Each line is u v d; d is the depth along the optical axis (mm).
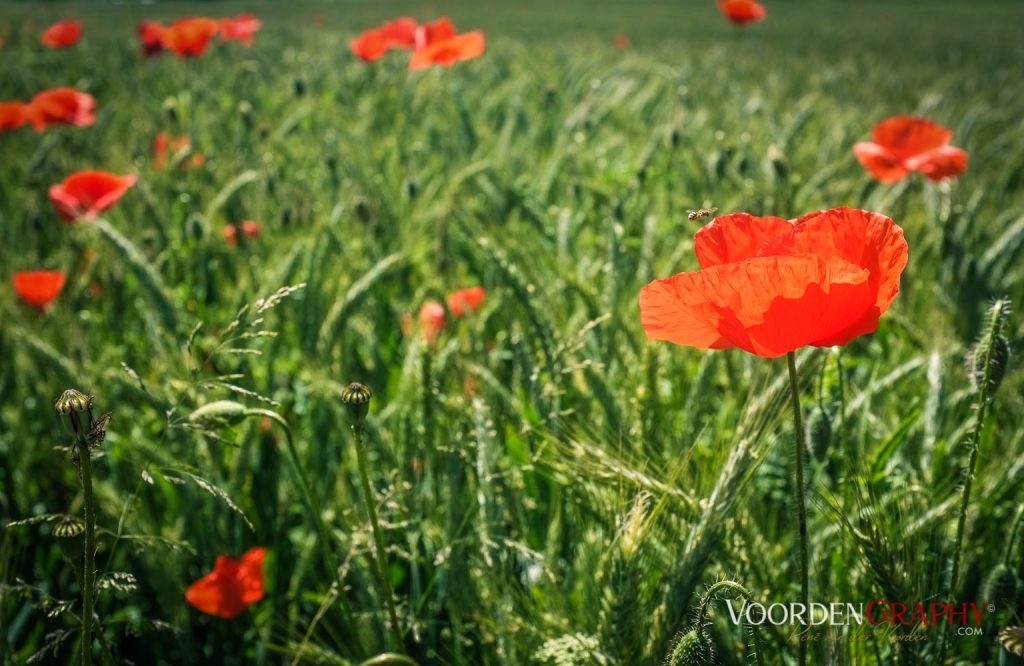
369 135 2064
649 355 997
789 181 1282
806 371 948
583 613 922
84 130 2105
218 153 1879
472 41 1472
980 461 999
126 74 3605
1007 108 3086
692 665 825
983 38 8031
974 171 1839
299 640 1039
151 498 1119
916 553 913
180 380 1059
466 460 980
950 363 1101
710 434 1042
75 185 1307
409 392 1053
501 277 1038
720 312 834
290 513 1137
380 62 3029
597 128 2131
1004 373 890
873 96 3516
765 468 1009
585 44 6266
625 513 899
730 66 4586
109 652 882
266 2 15086
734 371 1079
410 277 1352
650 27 10008
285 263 1181
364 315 1215
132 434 1103
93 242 1333
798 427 849
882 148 1228
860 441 974
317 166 1834
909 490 944
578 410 1024
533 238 1311
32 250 1416
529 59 4402
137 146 1664
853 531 881
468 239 1219
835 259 815
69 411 818
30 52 4379
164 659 1085
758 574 917
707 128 2211
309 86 2889
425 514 1007
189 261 1327
